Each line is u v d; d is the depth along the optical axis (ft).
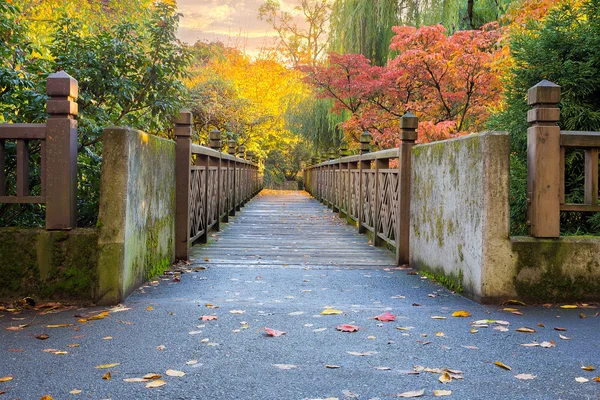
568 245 10.77
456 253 12.17
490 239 10.69
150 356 7.28
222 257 17.44
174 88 18.39
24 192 10.55
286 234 24.43
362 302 11.07
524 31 20.88
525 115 15.34
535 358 7.26
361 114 36.94
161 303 10.52
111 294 10.40
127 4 36.14
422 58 29.78
